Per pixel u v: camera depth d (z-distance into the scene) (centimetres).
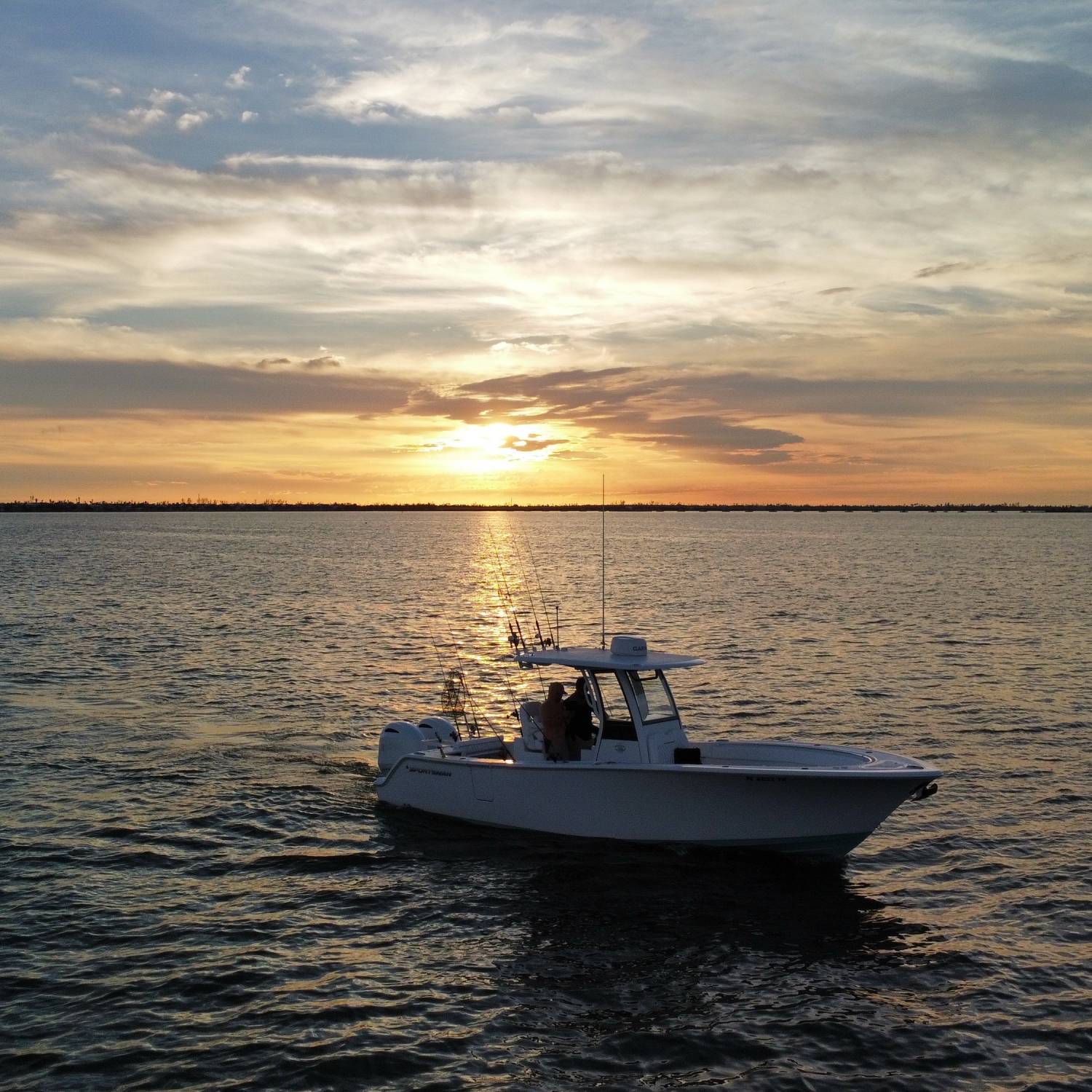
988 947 1185
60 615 4466
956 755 2036
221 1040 978
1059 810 1675
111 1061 936
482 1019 1027
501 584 6519
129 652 3369
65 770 1872
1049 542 15725
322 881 1374
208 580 6812
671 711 1579
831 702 2581
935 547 13500
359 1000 1059
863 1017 1032
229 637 3800
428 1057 956
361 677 2948
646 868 1423
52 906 1270
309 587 6400
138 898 1303
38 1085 896
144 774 1856
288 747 2075
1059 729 2269
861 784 1364
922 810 1680
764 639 3800
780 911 1290
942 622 4403
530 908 1295
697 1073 936
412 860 1450
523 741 1628
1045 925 1239
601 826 1496
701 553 11462
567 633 4038
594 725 1546
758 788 1402
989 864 1435
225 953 1158
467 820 1596
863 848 1500
